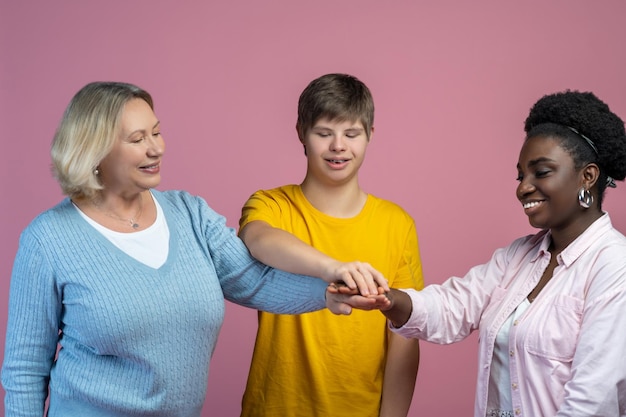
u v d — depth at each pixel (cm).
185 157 359
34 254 190
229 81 357
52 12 363
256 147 357
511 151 350
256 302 212
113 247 193
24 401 195
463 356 358
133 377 193
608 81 344
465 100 351
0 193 367
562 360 191
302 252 201
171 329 192
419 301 212
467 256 354
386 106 354
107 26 360
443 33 351
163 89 358
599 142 195
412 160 354
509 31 348
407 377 237
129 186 193
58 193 367
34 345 194
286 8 355
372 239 238
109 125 187
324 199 237
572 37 345
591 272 192
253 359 239
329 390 233
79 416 195
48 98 364
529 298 202
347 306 197
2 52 365
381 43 353
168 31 358
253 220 227
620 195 338
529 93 348
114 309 188
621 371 185
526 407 195
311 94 232
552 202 196
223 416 357
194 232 206
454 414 358
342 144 229
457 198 353
